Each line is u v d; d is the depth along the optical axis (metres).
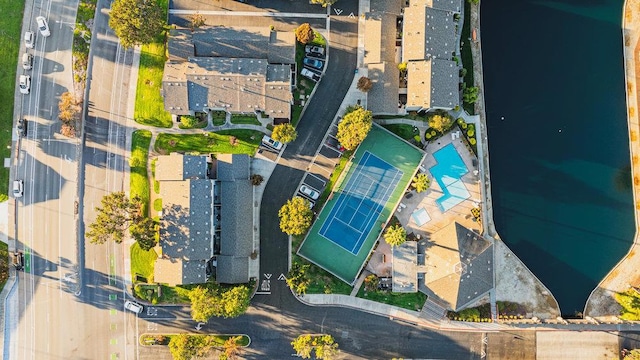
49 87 80.31
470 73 80.94
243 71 74.62
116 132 80.06
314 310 80.75
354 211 79.81
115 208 73.38
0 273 79.06
